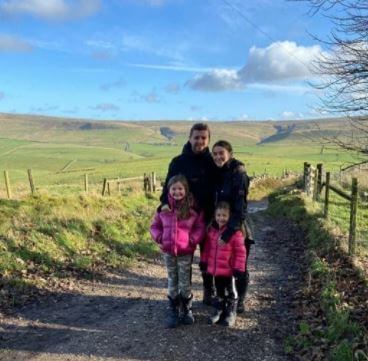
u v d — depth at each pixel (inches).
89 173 2354.8
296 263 241.3
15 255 210.8
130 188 724.0
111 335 145.1
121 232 288.0
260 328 149.5
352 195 216.1
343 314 142.8
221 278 149.7
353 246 214.7
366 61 152.8
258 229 381.1
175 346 136.7
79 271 214.8
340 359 119.6
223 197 147.8
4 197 412.5
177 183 145.1
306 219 343.6
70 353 132.5
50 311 165.5
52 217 285.9
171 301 151.8
